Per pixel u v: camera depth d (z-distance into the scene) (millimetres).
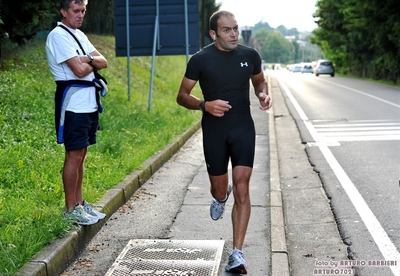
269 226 6066
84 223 5371
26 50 14812
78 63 5164
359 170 8820
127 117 11773
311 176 8609
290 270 5047
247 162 4961
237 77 4934
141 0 14297
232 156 5012
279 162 9828
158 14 14281
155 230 5922
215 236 5754
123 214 6453
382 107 18406
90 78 5367
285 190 7871
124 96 14555
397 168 8820
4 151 7027
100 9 25875
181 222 6203
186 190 7605
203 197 7250
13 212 5336
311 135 12719
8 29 11898
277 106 20453
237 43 4949
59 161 7352
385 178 8203
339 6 49594
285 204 7156
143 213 6516
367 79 43188
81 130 5277
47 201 5902
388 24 34625
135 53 14430
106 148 8547
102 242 5562
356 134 12500
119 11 14422
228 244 5531
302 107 19688
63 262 4797
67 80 5246
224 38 4871
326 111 17922
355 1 36375
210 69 4906
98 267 4949
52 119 9438
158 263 5012
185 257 5168
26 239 4746
